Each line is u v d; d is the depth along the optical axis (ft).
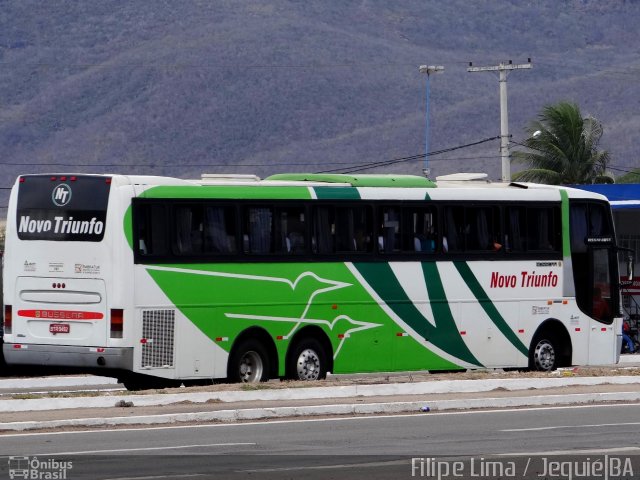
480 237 210.38
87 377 220.64
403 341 200.75
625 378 200.95
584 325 222.89
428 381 186.91
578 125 471.21
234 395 166.91
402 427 145.59
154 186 177.06
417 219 203.31
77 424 141.90
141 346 174.19
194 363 179.22
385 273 198.90
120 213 173.68
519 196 215.10
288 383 178.81
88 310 174.29
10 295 179.52
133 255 173.99
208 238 181.37
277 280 187.73
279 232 188.65
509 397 172.45
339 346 194.29
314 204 192.24
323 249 192.85
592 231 224.94
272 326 187.11
